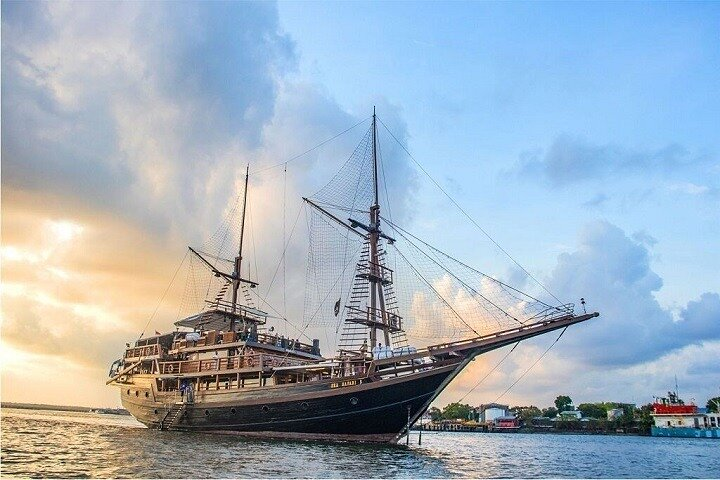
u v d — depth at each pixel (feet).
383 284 216.74
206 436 186.91
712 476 141.59
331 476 105.19
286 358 203.31
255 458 127.13
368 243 221.66
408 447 176.96
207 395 200.54
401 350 172.24
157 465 110.93
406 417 172.65
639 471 149.07
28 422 262.06
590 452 231.09
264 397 184.96
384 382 168.04
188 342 228.02
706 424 482.69
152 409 222.89
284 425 180.75
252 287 266.36
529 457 186.29
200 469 107.45
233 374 200.85
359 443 174.50
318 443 171.12
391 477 108.78
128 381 242.58
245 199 276.00
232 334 214.07
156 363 229.04
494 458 172.76
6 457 115.75
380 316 213.46
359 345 203.72
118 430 214.07
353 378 173.78
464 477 115.34
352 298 211.82
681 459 200.54
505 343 169.99
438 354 169.27
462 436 448.65
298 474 105.70
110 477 93.86
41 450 131.34
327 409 174.19
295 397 178.09
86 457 120.57
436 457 155.74
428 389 169.07
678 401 539.29
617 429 563.48
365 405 170.81
